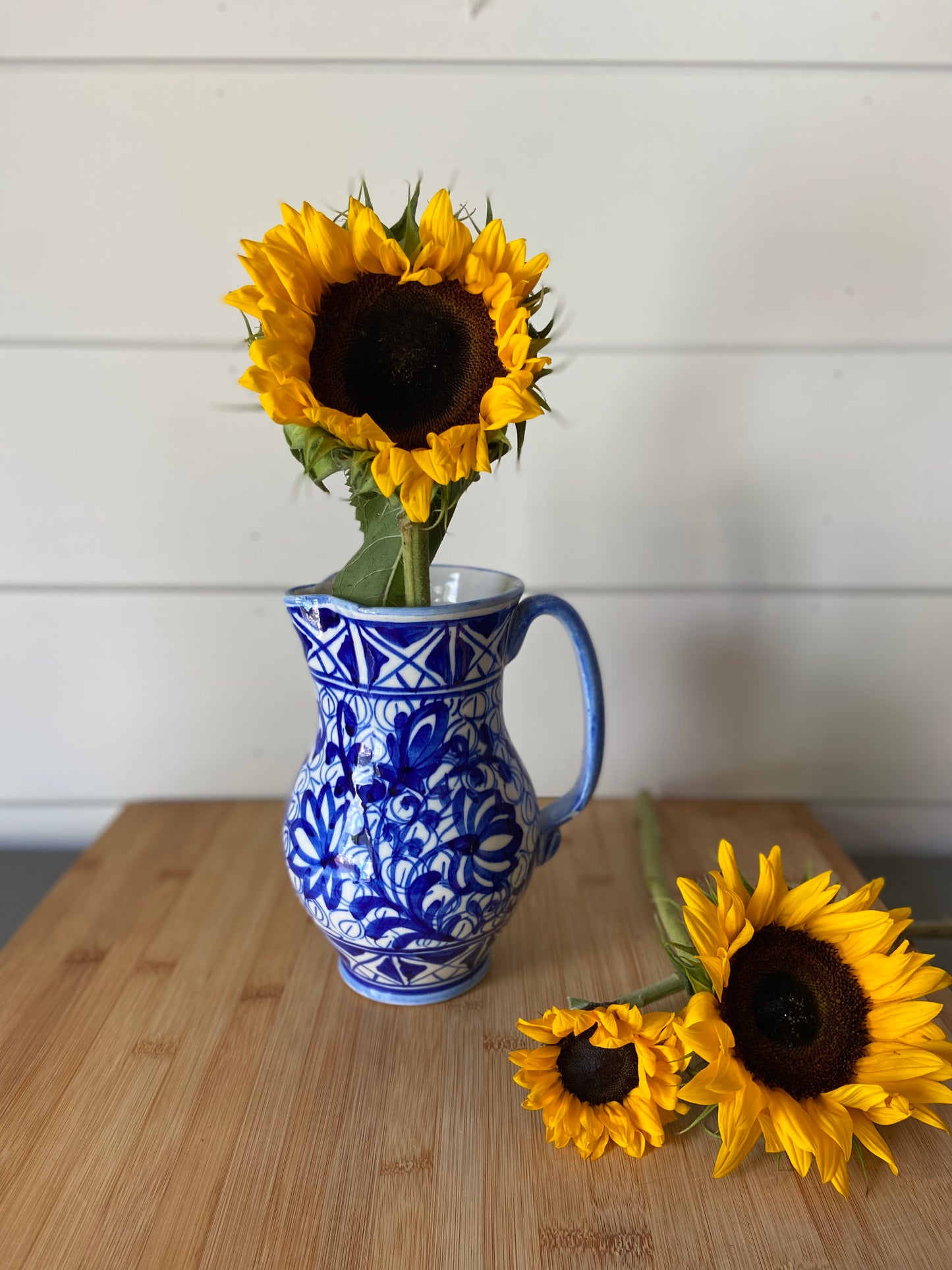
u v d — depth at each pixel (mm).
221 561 787
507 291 406
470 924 505
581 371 745
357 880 495
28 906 754
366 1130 454
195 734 835
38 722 829
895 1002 447
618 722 833
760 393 750
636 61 685
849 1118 420
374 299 412
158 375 743
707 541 783
